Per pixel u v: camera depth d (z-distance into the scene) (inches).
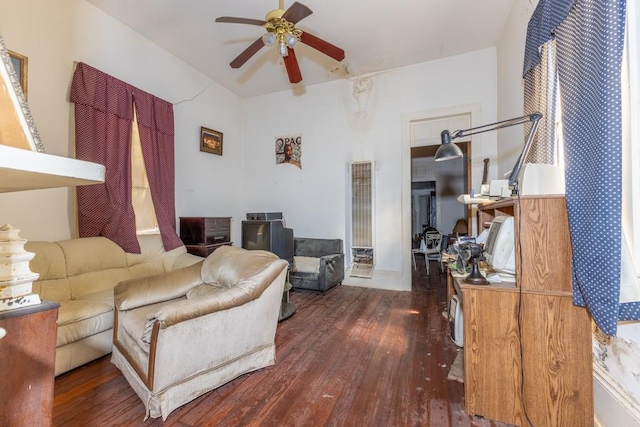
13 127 22.6
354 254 180.4
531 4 97.9
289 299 147.7
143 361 64.2
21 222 98.5
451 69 159.0
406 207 169.3
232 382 74.9
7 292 25.9
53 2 105.3
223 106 193.2
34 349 27.2
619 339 51.5
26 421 26.6
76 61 112.1
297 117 197.5
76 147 108.7
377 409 65.1
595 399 57.2
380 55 157.3
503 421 61.1
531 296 60.1
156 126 140.5
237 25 131.3
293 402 67.4
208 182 180.4
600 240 48.0
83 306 84.1
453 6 119.7
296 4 86.7
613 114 46.4
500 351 61.6
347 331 107.7
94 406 65.7
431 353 90.3
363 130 179.8
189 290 90.7
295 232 197.6
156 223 140.6
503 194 75.3
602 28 48.6
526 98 93.4
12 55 94.6
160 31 135.6
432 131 168.4
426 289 168.7
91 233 112.7
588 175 51.5
